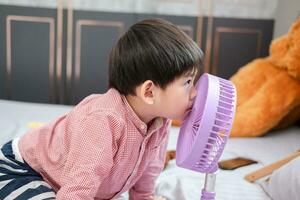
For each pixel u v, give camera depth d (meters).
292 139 1.57
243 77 1.75
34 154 0.90
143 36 0.77
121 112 0.79
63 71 2.16
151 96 0.77
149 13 2.07
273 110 1.54
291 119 1.69
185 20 2.07
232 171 1.25
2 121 1.63
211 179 0.76
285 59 1.60
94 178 0.75
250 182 1.17
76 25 2.10
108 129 0.77
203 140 0.69
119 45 0.80
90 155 0.75
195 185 1.14
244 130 1.56
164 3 2.06
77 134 0.78
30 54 2.15
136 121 0.81
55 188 0.90
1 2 2.09
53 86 2.19
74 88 2.18
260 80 1.69
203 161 0.72
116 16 2.08
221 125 0.70
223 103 0.71
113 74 0.81
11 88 2.20
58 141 0.86
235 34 2.08
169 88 0.76
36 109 1.84
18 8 2.09
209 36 2.09
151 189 1.00
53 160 0.86
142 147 0.84
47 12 2.09
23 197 0.84
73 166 0.77
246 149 1.43
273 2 2.04
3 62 2.17
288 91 1.56
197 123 0.73
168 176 1.19
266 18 2.06
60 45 2.13
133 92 0.79
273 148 1.45
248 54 2.10
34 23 2.10
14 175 0.90
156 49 0.75
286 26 1.97
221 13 2.07
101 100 0.82
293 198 0.97
